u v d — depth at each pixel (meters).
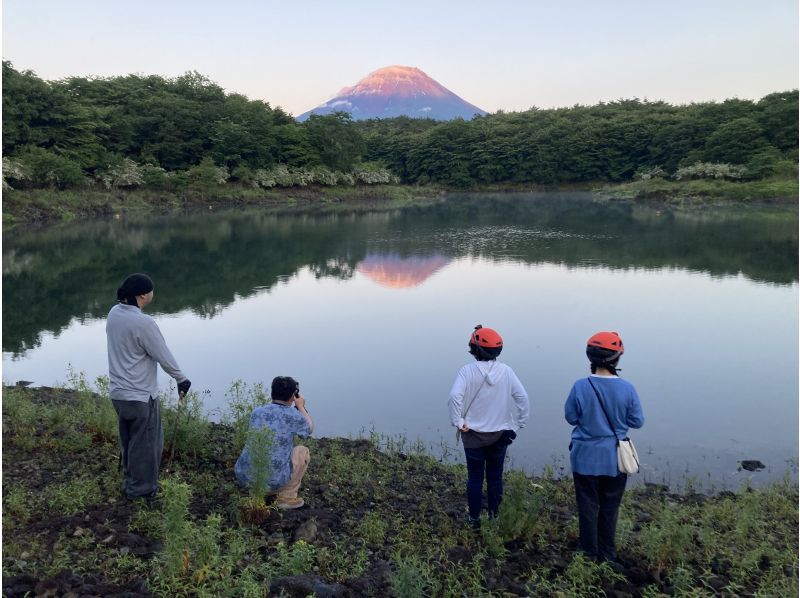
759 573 4.48
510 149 99.88
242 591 3.40
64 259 25.23
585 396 4.42
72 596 3.35
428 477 6.58
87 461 5.65
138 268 23.25
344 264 24.81
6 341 12.93
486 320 14.78
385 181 87.25
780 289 18.45
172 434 5.88
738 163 75.19
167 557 3.58
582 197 79.31
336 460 6.64
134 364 4.73
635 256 26.22
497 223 43.25
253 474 4.74
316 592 3.58
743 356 11.44
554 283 20.16
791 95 82.81
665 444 7.63
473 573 4.11
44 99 50.91
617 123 99.44
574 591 3.85
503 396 4.88
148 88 77.25
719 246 28.61
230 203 61.09
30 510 4.52
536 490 5.93
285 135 77.62
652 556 4.49
